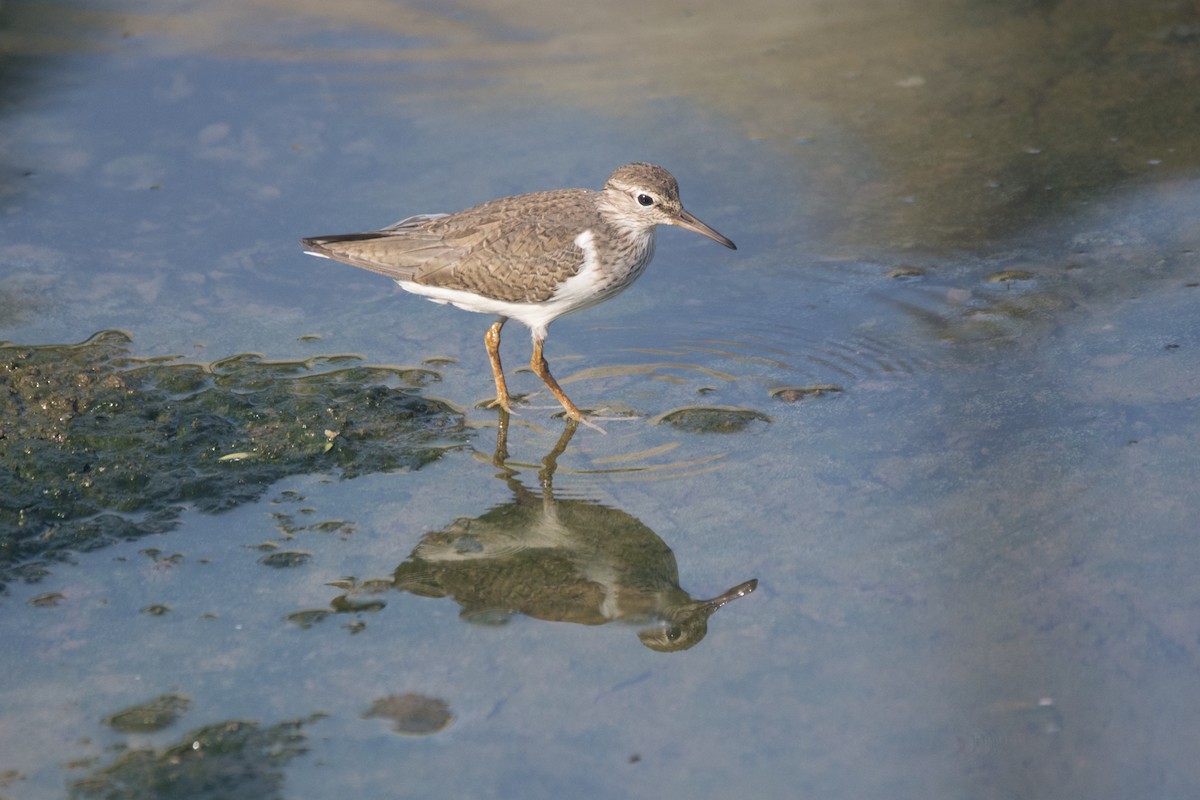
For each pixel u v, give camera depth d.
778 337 13.13
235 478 11.05
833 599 9.41
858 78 17.83
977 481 10.64
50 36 18.55
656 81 17.86
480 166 15.81
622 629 9.30
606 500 10.80
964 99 17.17
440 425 11.97
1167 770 7.74
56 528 10.35
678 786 7.76
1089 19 19.12
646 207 11.94
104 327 13.11
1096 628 8.89
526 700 8.53
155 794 7.74
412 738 8.19
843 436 11.45
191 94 17.30
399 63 18.25
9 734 8.21
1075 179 15.34
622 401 12.27
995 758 7.89
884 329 13.10
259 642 9.13
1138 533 9.83
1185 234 14.11
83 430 11.43
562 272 11.74
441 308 13.98
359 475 11.20
